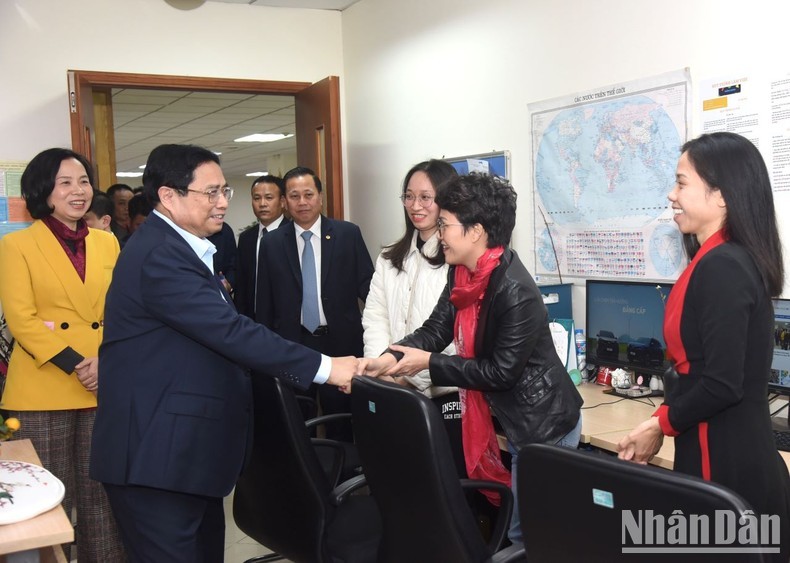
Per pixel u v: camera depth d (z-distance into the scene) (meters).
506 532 2.00
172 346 1.87
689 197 1.61
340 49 4.73
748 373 1.53
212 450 1.88
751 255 1.52
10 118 3.93
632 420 2.32
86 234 2.74
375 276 2.79
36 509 1.49
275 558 2.84
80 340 2.66
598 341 2.82
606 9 2.85
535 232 3.26
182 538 1.89
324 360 1.99
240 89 4.48
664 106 2.64
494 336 1.99
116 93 6.52
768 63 2.30
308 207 3.53
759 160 1.55
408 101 4.11
